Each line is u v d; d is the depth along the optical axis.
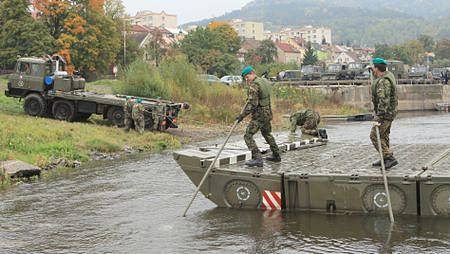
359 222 8.70
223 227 8.80
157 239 8.32
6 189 12.73
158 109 24.09
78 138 19.98
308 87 49.44
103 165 16.58
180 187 12.77
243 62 98.50
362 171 9.48
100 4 57.34
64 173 15.06
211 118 30.72
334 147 13.84
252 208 9.80
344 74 55.94
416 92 56.16
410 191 8.75
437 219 8.63
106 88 39.09
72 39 53.97
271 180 9.52
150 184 13.21
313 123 15.70
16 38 52.72
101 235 8.65
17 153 16.55
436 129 30.12
